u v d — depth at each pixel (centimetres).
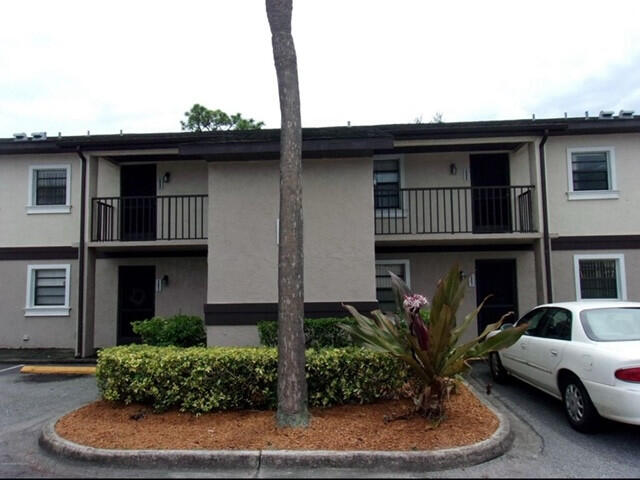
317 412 543
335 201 855
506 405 636
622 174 1115
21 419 603
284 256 511
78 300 1094
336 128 966
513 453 461
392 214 1131
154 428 504
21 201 1228
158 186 1198
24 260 1215
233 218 859
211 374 557
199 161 1199
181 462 432
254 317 836
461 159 1152
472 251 1117
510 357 718
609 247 1103
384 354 569
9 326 1204
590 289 1109
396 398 579
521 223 1087
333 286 837
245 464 428
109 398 569
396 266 1132
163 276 1174
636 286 1093
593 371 493
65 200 1230
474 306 1109
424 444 450
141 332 905
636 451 465
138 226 1196
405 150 1127
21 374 920
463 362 487
